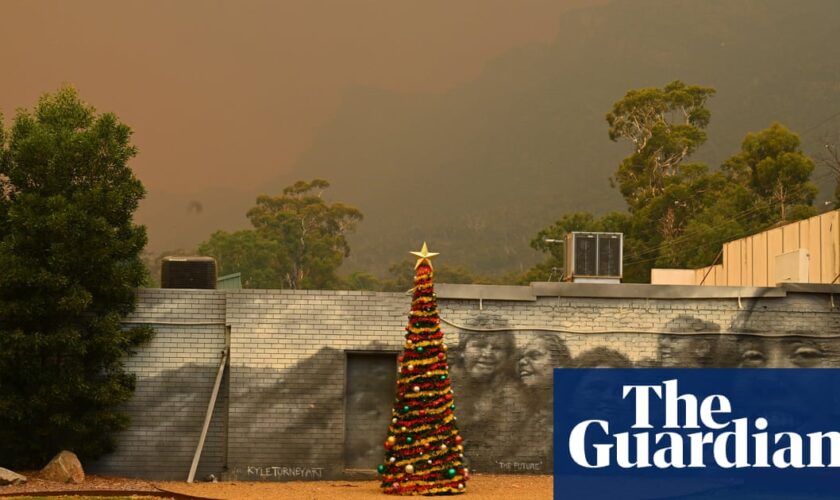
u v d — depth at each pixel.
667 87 90.50
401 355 21.41
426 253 19.52
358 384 21.50
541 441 21.47
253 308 21.33
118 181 21.42
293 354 21.27
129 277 20.83
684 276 38.53
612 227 85.81
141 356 21.34
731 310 22.11
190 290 21.48
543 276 90.12
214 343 21.44
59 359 20.73
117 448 21.12
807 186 74.62
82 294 20.08
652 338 21.91
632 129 90.62
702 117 89.06
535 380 21.58
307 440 21.11
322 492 19.12
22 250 20.34
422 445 18.77
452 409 19.12
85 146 20.89
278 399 21.17
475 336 21.58
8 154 21.05
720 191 77.44
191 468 20.64
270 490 19.39
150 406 21.25
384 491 18.97
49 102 22.19
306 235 117.62
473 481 20.50
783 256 26.77
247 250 108.75
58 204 20.27
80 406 20.59
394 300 21.52
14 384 20.38
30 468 20.66
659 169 86.81
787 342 22.12
